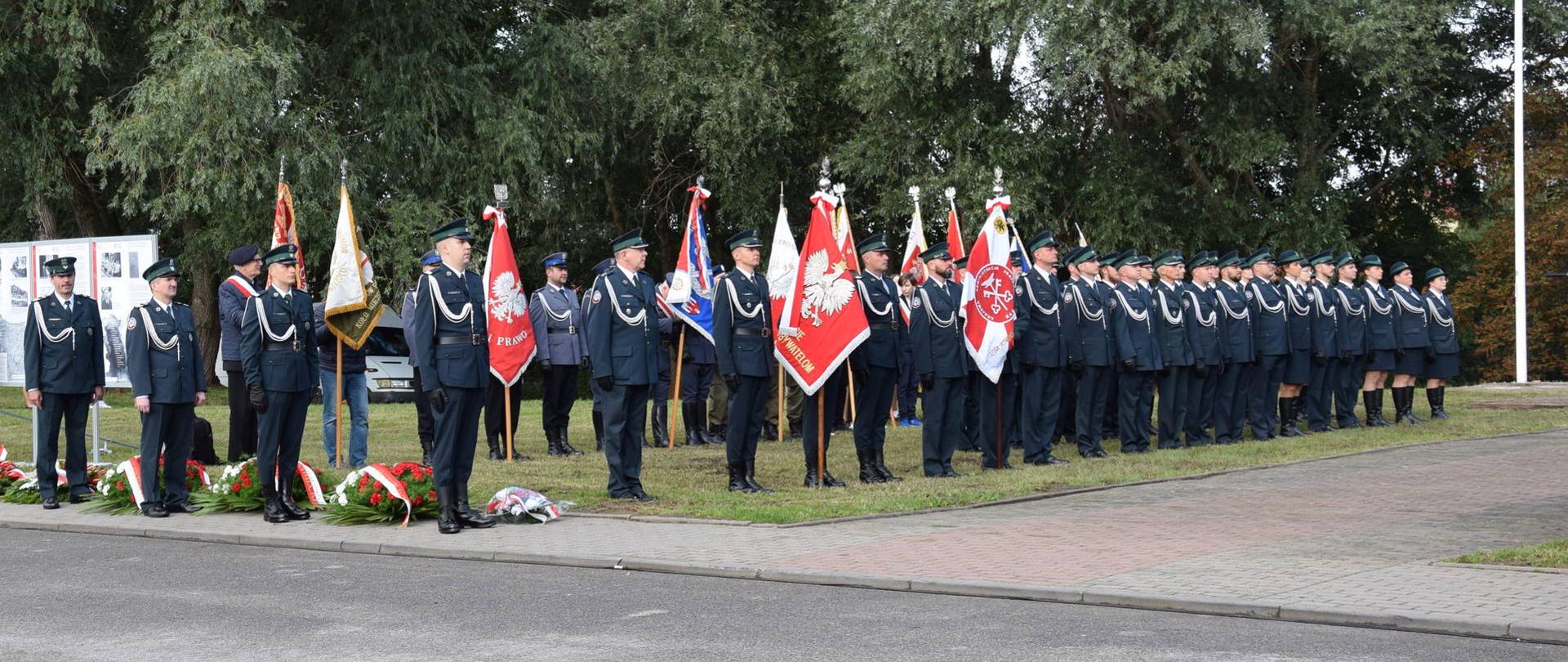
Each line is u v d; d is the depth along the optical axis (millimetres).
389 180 26828
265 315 11195
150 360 11633
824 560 8812
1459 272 37156
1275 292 16938
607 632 7004
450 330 10555
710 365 16844
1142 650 6473
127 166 24156
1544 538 9281
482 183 26969
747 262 12312
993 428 13984
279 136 24578
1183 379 15836
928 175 28312
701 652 6543
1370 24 25203
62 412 12523
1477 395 23781
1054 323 14227
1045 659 6328
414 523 10875
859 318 12492
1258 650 6441
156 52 24141
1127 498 11586
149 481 11609
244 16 24531
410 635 6980
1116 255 15297
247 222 25484
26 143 25875
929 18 26609
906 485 12453
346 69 26953
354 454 14531
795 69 32469
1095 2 25016
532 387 35562
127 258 14367
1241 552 8891
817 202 12711
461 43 27125
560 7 31297
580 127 29125
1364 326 18062
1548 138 33688
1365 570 8180
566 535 10070
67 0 24641
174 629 7164
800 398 17438
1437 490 11742
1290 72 29188
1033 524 10219
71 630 7160
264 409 11125
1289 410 17453
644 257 11992
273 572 8922
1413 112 30500
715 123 29797
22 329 14828
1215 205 28906
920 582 8031
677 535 9953
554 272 15891
